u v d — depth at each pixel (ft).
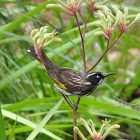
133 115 21.90
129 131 34.12
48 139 26.20
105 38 16.51
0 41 25.93
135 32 46.55
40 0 38.40
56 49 26.73
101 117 34.14
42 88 28.09
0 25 27.84
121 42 45.50
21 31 28.89
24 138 26.89
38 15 28.35
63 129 29.63
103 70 37.29
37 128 16.85
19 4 25.90
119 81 39.45
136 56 46.60
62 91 19.44
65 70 19.54
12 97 27.94
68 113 30.63
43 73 24.58
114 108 21.98
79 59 39.73
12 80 24.71
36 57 18.60
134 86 37.06
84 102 22.16
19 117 20.65
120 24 16.62
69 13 17.04
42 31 15.90
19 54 37.78
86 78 19.31
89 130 15.99
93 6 17.12
